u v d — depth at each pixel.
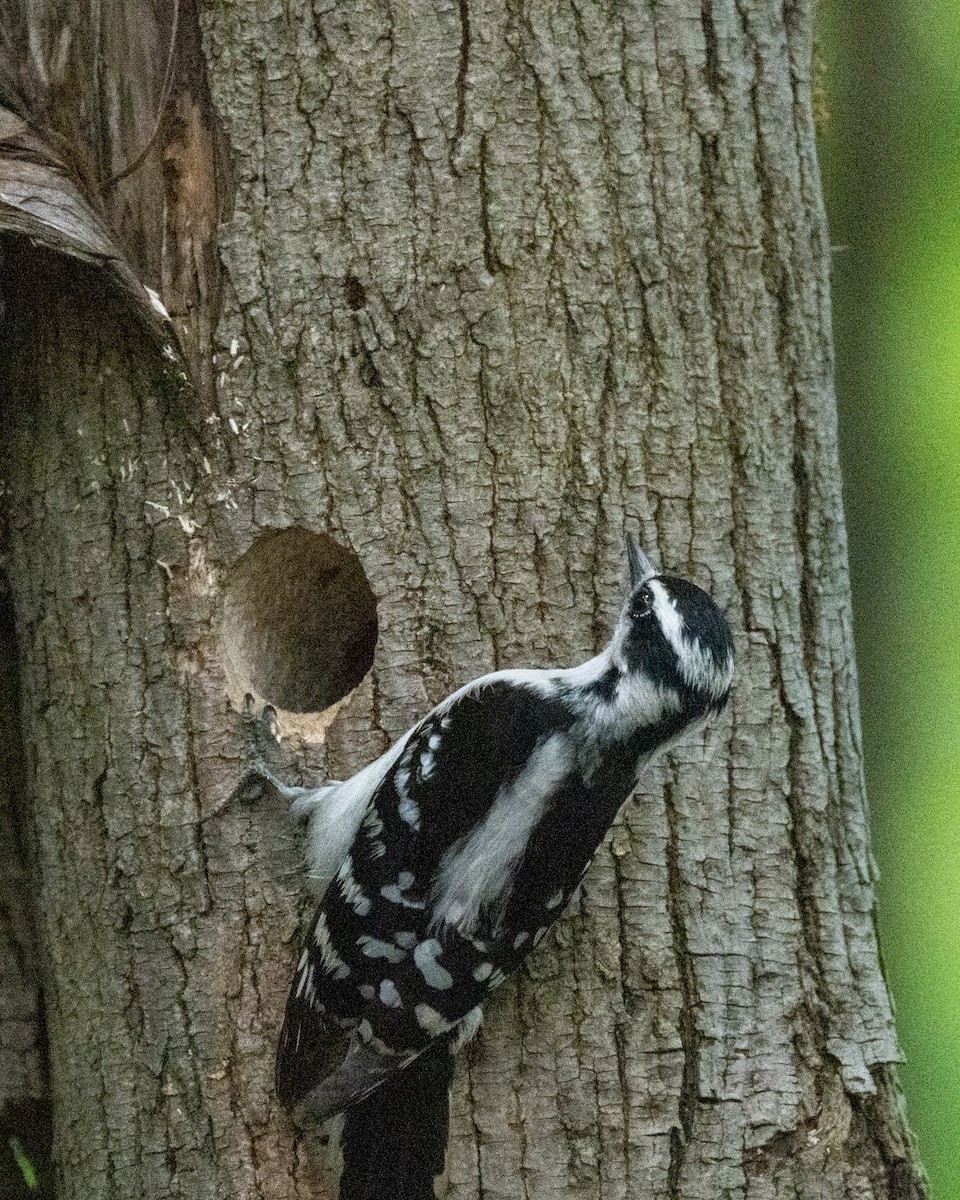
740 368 10.49
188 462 10.19
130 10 10.15
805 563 10.62
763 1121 9.80
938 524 17.17
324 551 10.53
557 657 9.99
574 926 9.84
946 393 17.28
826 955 10.18
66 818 10.30
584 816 9.37
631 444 10.21
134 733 10.10
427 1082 9.45
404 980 9.16
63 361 10.49
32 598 10.60
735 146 10.57
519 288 10.16
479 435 10.09
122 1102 9.92
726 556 10.31
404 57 10.16
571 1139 9.66
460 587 10.01
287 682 11.19
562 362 10.16
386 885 9.32
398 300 10.11
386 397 10.10
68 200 9.91
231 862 9.93
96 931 10.12
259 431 10.13
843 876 10.39
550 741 9.45
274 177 10.16
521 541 10.05
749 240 10.57
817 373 10.83
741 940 10.00
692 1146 9.71
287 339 10.13
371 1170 9.28
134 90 10.14
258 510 10.12
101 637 10.24
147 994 9.93
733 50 10.60
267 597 10.77
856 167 17.70
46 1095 10.95
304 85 10.16
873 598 17.12
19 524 10.72
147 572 10.20
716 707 9.52
